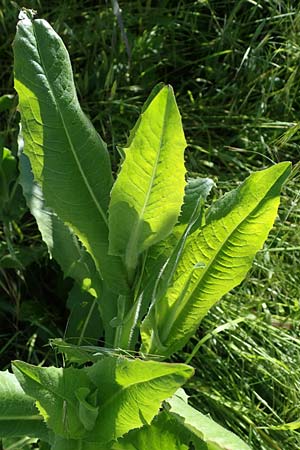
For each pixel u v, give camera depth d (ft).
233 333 3.85
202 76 4.66
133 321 2.77
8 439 3.25
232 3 4.73
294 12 4.54
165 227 2.57
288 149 4.43
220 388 3.78
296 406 3.71
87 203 2.74
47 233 3.30
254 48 4.56
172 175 2.43
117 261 2.76
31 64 2.58
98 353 2.80
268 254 3.98
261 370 3.76
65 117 2.64
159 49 4.54
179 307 2.77
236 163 4.30
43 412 2.58
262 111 4.42
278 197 2.58
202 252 2.71
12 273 3.92
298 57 4.50
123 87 4.40
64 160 2.68
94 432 2.63
